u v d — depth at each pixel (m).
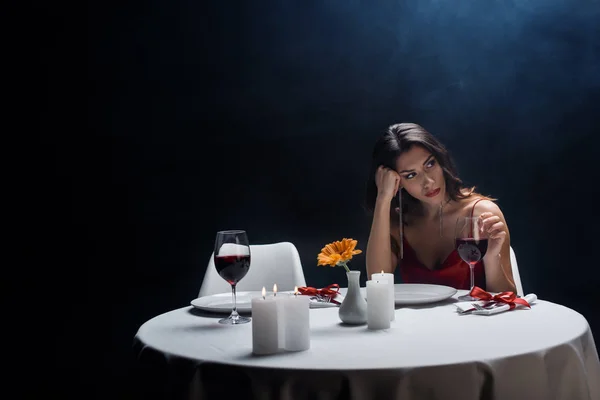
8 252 3.68
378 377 1.03
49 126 3.70
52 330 3.69
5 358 3.65
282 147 3.77
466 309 1.48
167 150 3.75
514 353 1.10
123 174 3.74
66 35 3.70
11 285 3.68
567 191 3.68
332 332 1.34
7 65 3.68
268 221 3.78
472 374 1.05
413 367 1.03
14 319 3.67
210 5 3.74
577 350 1.20
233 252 1.45
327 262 1.41
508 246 2.18
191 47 3.74
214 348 1.21
